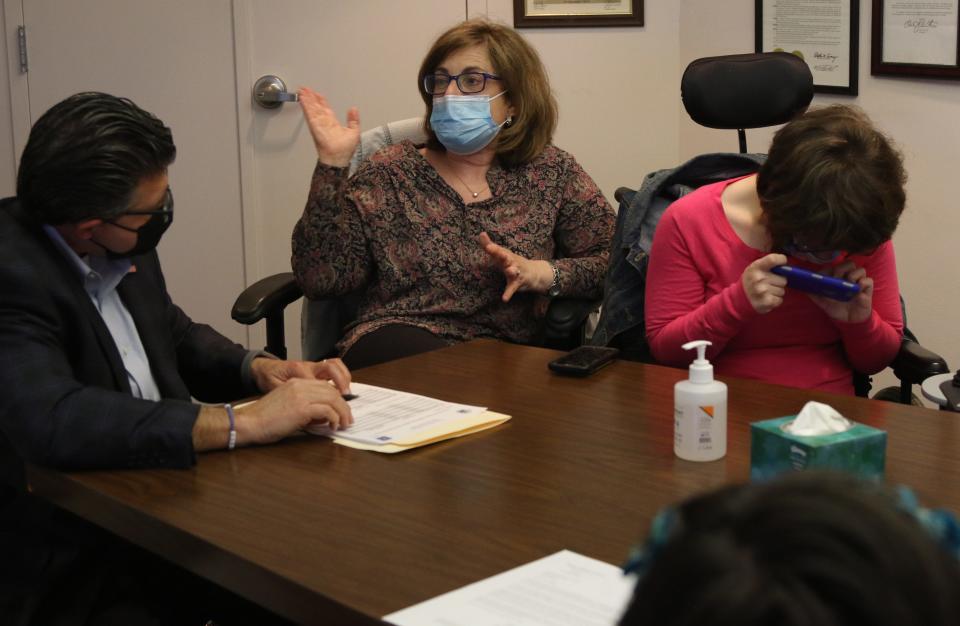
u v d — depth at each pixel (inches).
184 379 71.6
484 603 36.8
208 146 137.9
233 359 69.1
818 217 62.7
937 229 110.7
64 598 54.4
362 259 92.4
